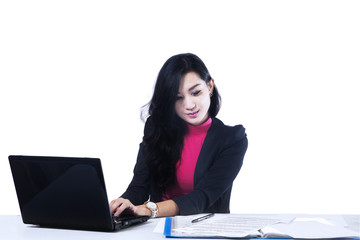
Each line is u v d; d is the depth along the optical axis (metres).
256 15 3.80
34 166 1.43
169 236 1.25
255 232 1.25
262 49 3.80
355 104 3.69
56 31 3.92
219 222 1.45
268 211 3.81
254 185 3.83
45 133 3.96
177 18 3.88
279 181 3.81
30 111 3.96
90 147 3.96
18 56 3.93
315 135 3.76
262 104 3.82
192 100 2.41
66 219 1.43
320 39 3.71
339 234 1.21
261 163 3.82
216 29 3.84
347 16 3.66
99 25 3.91
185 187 2.50
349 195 3.71
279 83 3.79
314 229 1.27
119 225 1.41
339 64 3.70
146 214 1.75
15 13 3.89
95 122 3.96
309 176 3.77
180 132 2.48
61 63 3.94
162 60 3.89
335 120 3.73
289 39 3.77
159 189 2.51
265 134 3.82
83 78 3.94
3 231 1.42
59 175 1.40
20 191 1.48
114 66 3.93
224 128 2.48
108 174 3.94
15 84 3.94
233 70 3.83
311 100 3.76
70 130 3.96
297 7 3.74
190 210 1.99
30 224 1.55
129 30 3.91
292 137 3.79
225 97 3.84
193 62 2.43
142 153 2.55
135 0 3.90
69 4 3.90
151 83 3.89
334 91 3.72
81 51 3.93
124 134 3.94
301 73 3.77
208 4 3.85
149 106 2.57
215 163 2.40
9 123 3.95
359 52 3.65
